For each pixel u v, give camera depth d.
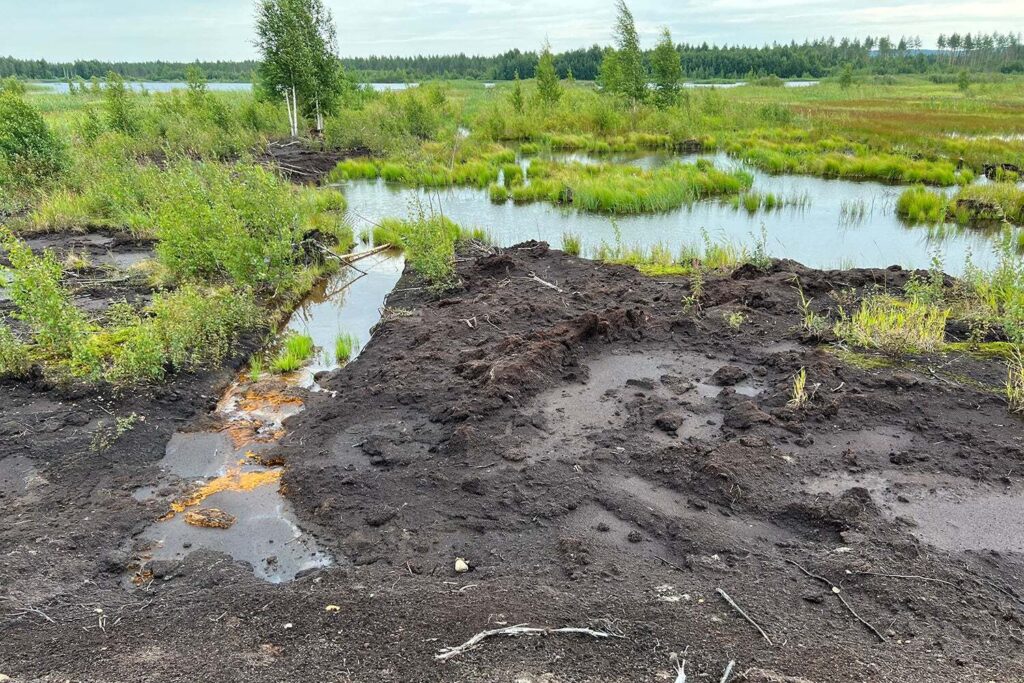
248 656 3.07
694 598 3.43
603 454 4.88
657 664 2.92
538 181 16.66
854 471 4.57
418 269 9.28
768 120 29.41
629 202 14.77
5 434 5.35
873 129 25.80
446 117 32.03
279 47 24.81
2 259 10.45
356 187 18.12
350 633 3.22
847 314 7.46
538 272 9.55
